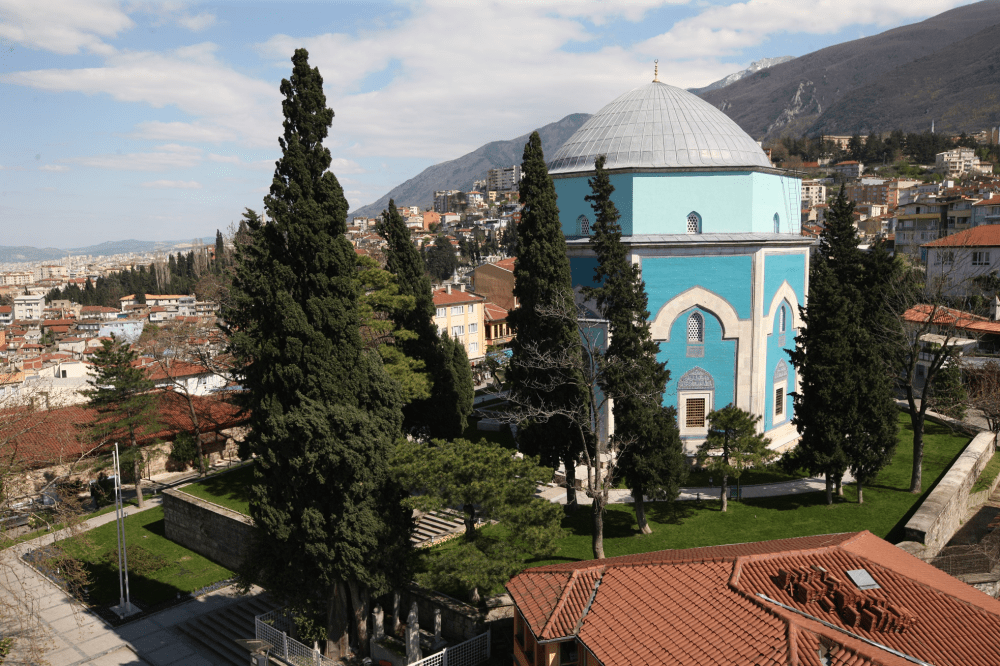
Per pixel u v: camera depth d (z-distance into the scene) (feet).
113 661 95.09
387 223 139.33
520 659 62.13
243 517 118.42
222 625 100.48
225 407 184.34
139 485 154.40
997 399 135.03
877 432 102.58
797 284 137.80
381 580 76.23
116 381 152.25
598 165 96.43
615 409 97.76
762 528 99.60
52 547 102.94
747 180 130.41
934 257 241.14
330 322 78.13
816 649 44.98
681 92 146.41
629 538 98.53
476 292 323.57
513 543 76.02
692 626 50.11
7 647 85.35
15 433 114.52
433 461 76.28
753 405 128.88
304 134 80.12
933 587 54.13
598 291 97.25
